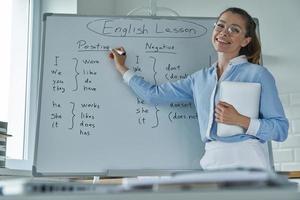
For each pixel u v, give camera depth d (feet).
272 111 5.34
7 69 8.80
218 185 1.91
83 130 5.97
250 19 5.94
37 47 9.23
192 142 5.97
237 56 5.77
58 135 5.92
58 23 6.38
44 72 6.16
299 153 9.93
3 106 8.60
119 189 2.02
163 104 6.11
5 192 2.06
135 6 10.88
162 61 6.31
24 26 9.25
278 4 10.43
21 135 8.71
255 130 5.23
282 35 10.33
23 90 8.91
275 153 10.11
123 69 6.17
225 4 10.66
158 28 6.46
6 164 7.90
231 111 5.29
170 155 5.93
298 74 10.18
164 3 10.94
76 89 6.12
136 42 6.37
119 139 5.97
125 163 5.88
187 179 1.97
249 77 5.53
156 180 2.06
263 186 1.86
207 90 5.74
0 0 8.95
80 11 9.68
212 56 6.32
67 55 6.25
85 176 5.83
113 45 6.33
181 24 6.48
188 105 6.11
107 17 6.46
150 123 6.04
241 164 5.17
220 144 5.34
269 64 10.33
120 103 6.09
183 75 6.26
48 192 1.98
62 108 6.03
